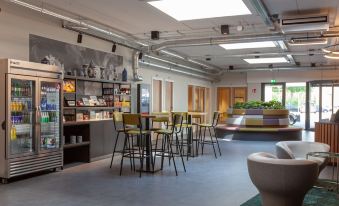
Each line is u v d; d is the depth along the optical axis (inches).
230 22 311.1
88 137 290.8
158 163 284.0
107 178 228.5
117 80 362.0
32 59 267.6
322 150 216.7
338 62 581.3
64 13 280.1
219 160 300.7
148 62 450.0
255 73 682.2
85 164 280.5
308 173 144.6
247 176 235.6
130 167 267.3
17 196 184.2
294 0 247.3
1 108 213.5
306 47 429.7
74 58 310.5
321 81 621.3
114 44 351.3
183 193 191.6
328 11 275.7
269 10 272.4
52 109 252.2
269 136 469.1
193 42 354.3
